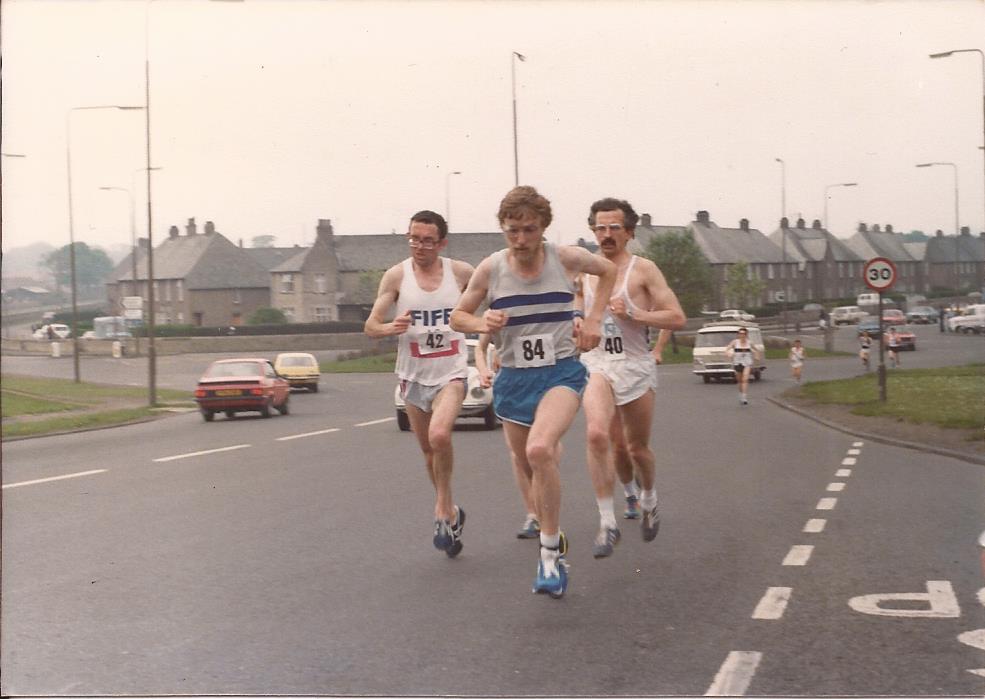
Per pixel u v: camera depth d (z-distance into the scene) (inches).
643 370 350.6
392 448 768.3
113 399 1670.8
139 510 474.3
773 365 2214.6
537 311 299.4
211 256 4606.3
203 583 319.0
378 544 378.3
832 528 398.0
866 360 1889.8
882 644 242.2
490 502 476.1
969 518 417.1
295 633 259.8
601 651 239.8
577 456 668.1
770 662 229.5
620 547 365.1
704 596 291.3
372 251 4532.5
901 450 695.1
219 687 218.8
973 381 1323.8
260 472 619.5
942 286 5216.5
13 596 304.8
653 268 352.2
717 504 460.8
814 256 4982.8
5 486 572.7
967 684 213.0
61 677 227.3
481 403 904.9
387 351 3307.1
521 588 304.2
